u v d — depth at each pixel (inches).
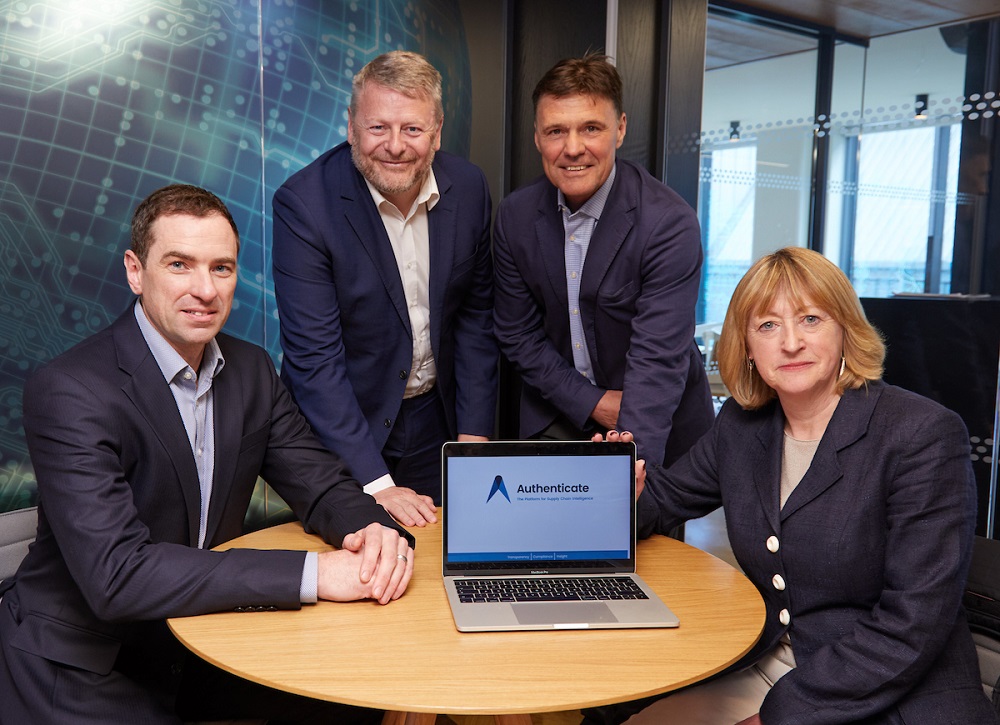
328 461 75.6
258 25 104.3
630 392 82.9
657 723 62.8
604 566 64.0
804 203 105.8
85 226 89.5
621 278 86.9
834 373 61.6
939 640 52.5
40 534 63.9
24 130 83.7
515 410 131.4
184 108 97.6
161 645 63.6
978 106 91.0
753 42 105.3
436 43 129.2
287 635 53.1
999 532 94.2
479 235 93.9
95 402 60.3
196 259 62.4
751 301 61.2
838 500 58.6
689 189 113.6
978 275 93.2
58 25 85.3
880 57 97.6
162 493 64.2
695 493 72.1
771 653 63.3
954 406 96.6
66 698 58.9
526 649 51.3
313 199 84.4
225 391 69.9
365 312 88.2
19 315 84.7
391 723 61.3
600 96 81.1
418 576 63.9
